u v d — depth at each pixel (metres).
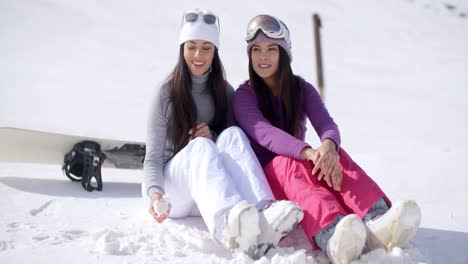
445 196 3.81
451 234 2.87
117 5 20.75
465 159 5.32
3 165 4.53
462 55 18.86
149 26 18.61
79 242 2.61
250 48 3.26
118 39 16.17
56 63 12.24
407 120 9.09
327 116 3.12
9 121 6.83
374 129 8.13
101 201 3.49
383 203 2.51
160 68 13.06
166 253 2.45
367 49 19.17
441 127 8.38
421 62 17.31
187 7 22.45
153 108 3.09
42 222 2.95
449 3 29.59
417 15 26.88
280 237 2.36
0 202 3.36
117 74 11.88
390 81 13.84
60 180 4.06
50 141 4.05
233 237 2.32
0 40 13.93
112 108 8.50
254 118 3.09
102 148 4.09
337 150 2.73
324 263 2.36
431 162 5.18
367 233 2.37
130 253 2.46
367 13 25.97
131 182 4.23
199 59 3.15
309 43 19.02
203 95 3.35
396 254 2.22
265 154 3.13
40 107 8.02
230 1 24.73
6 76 10.26
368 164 5.17
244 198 2.56
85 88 10.04
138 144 4.18
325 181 2.69
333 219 2.35
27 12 17.41
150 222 2.97
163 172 2.98
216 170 2.54
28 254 2.41
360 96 11.59
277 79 3.27
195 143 2.70
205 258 2.38
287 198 2.70
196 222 3.00
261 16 3.22
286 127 3.32
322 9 25.58
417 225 2.30
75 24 17.17
